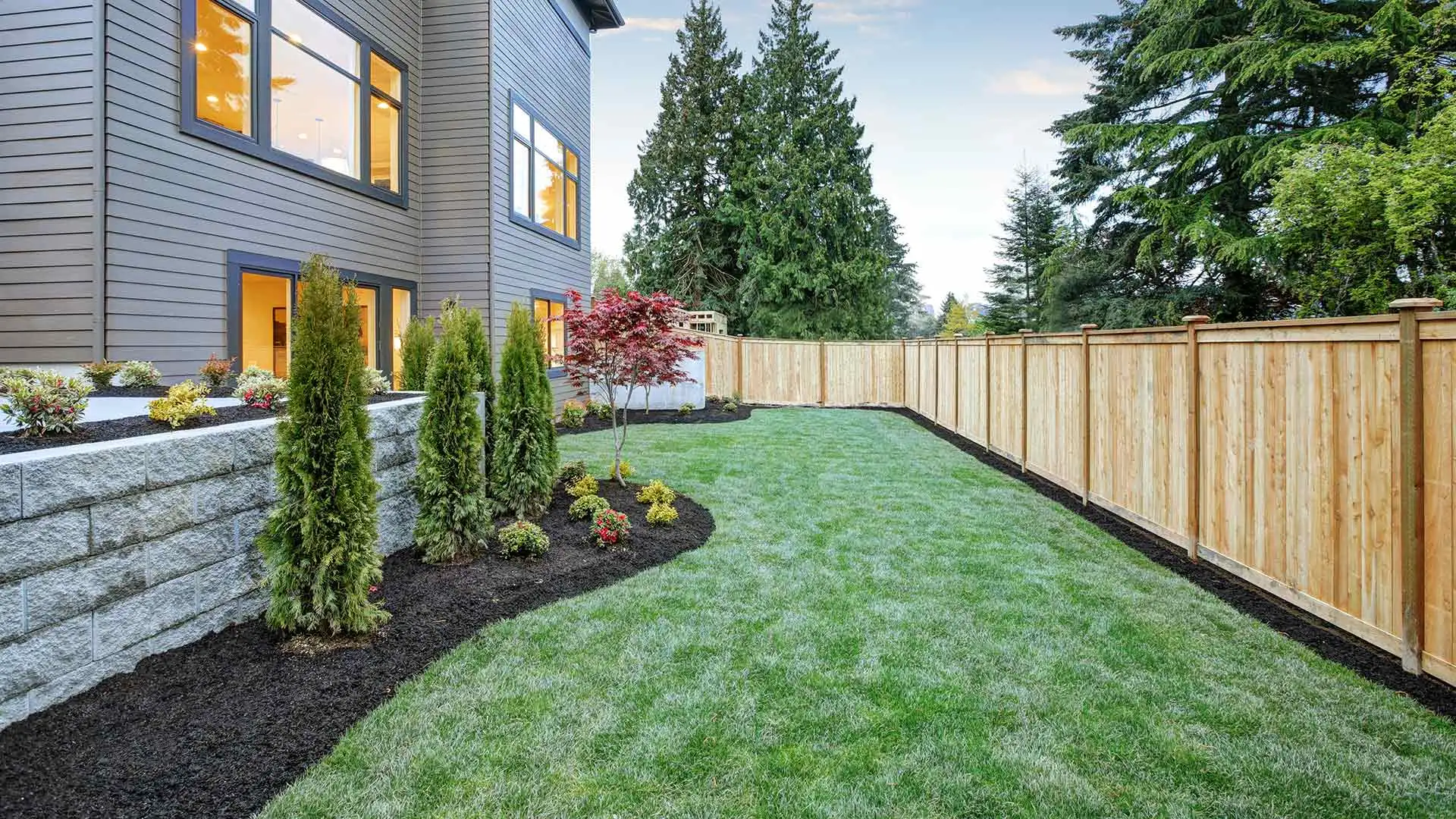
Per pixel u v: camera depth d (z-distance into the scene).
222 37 6.11
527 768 2.28
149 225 5.41
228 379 5.99
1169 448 4.78
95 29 5.01
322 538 3.09
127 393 4.81
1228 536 4.16
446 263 9.08
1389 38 10.93
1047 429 7.07
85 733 2.29
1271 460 3.76
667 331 6.45
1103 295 17.50
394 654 3.04
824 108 23.30
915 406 14.84
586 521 5.26
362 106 7.84
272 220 6.62
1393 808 2.10
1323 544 3.39
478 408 4.68
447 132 9.02
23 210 5.14
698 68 24.59
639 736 2.47
